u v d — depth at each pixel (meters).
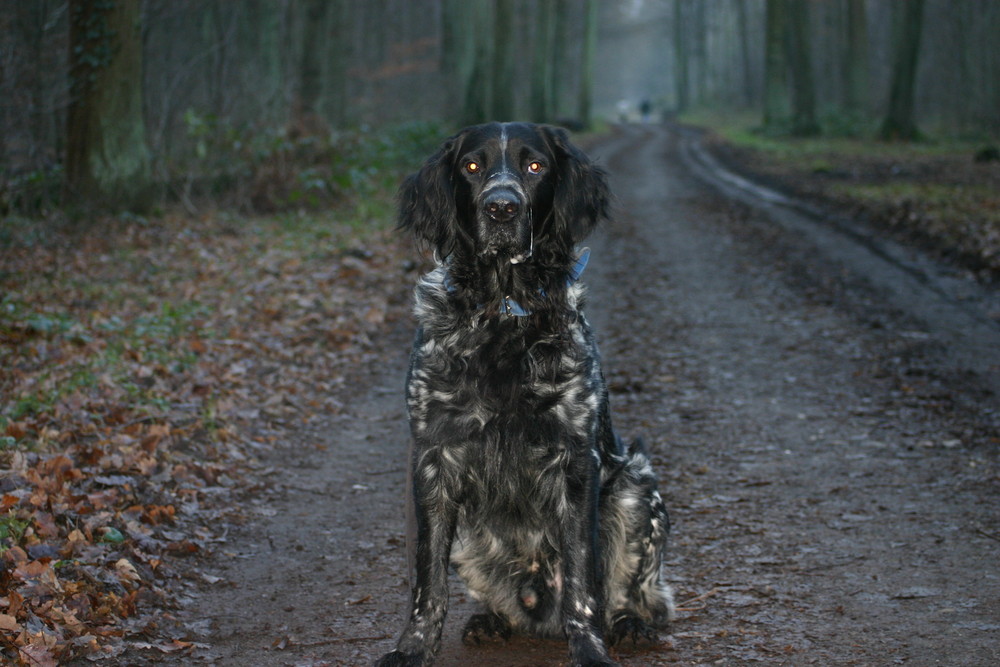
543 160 3.77
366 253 13.70
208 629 4.22
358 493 6.06
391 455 6.82
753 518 5.44
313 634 4.16
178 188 17.02
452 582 4.85
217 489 5.86
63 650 3.76
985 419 6.95
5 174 14.01
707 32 88.56
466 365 3.63
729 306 11.52
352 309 10.92
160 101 19.75
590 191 3.94
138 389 7.10
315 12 25.23
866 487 5.84
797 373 8.59
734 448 6.74
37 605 4.01
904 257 13.22
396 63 46.94
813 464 6.32
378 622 4.29
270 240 14.67
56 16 14.83
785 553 4.93
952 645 3.84
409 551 3.90
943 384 7.88
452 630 4.27
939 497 5.60
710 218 19.16
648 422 7.43
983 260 11.91
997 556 4.73
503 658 3.96
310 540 5.30
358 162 20.14
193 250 13.45
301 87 25.48
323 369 8.86
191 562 4.90
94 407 6.56
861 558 4.81
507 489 3.71
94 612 4.09
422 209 3.90
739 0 73.00
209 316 9.89
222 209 17.00
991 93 40.69
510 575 4.00
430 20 60.81
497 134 3.77
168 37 22.05
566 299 3.77
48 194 14.84
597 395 3.72
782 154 32.88
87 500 5.08
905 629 4.01
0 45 13.39
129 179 15.37
